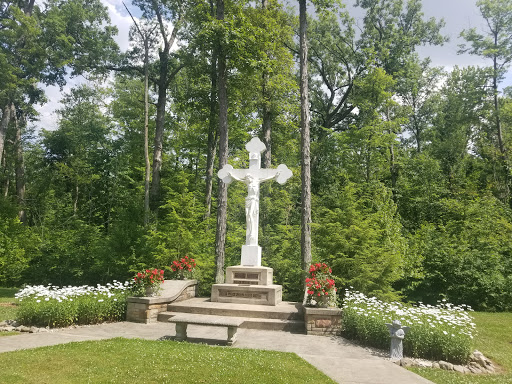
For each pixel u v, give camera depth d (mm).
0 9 25828
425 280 16062
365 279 12727
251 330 10219
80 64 25359
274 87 23906
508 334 10711
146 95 22797
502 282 15508
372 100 28375
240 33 16969
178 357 6617
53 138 33031
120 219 20500
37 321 9422
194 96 21766
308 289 10414
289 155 32375
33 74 25219
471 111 31781
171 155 32875
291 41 32656
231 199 24734
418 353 8031
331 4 17266
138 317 10656
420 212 24953
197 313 11328
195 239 17484
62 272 20281
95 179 32000
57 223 27953
